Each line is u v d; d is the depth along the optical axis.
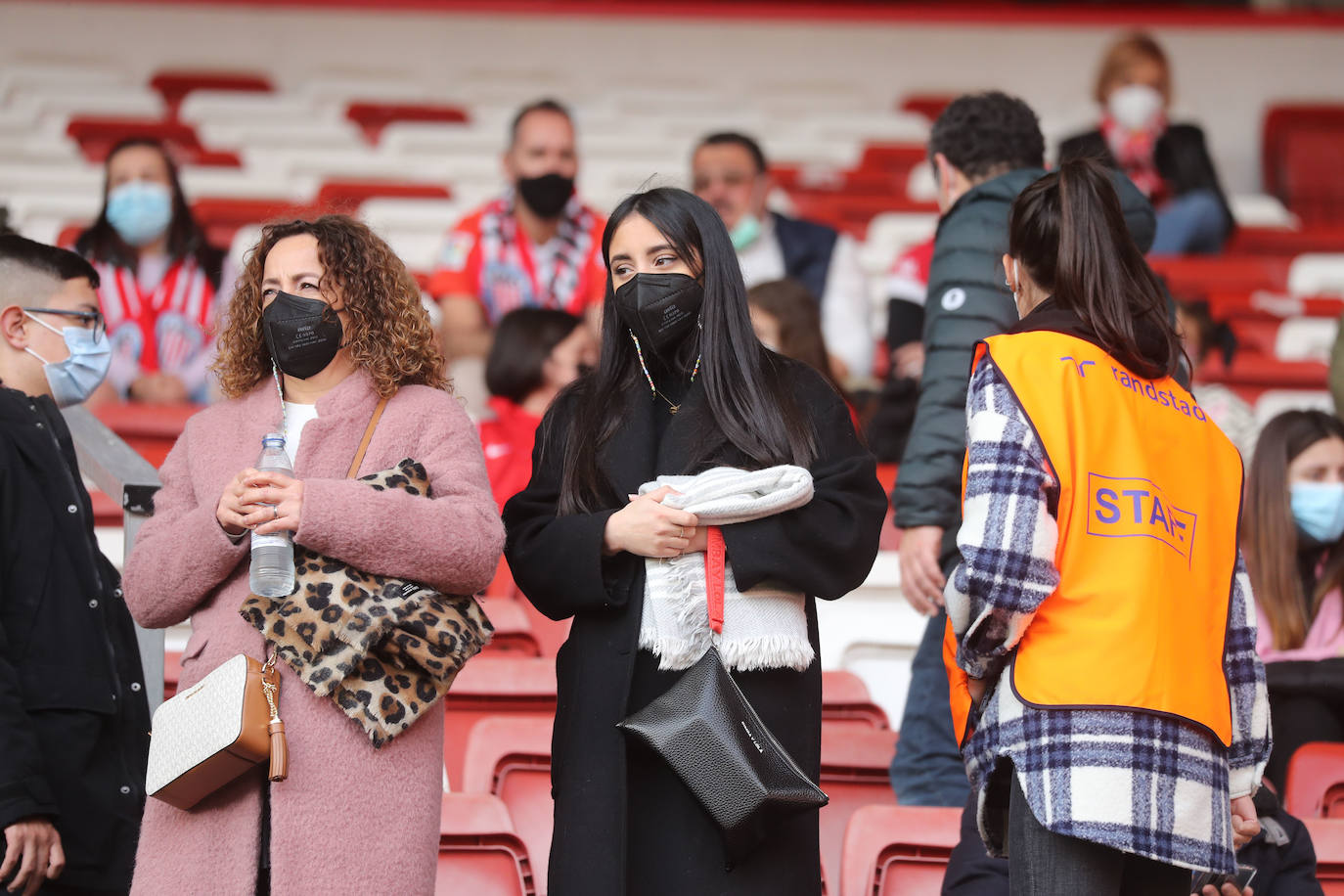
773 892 9.60
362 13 40.47
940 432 13.10
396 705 9.44
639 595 9.96
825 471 10.24
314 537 9.38
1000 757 9.30
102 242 21.44
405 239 30.56
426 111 38.25
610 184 34.53
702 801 9.38
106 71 39.72
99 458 12.46
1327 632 14.83
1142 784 8.85
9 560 10.99
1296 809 13.12
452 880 11.64
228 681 9.20
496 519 9.98
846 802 13.57
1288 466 15.04
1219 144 40.84
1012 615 9.12
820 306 22.52
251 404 10.35
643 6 40.84
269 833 9.42
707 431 10.23
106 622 11.45
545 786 12.74
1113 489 9.29
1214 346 21.59
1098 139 19.06
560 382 17.75
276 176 33.81
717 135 22.56
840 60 41.00
